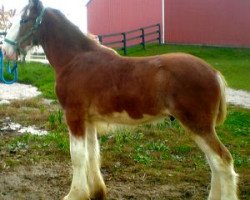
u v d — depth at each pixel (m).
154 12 28.00
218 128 9.34
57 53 5.28
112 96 4.77
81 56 5.11
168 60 4.64
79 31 5.28
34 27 5.43
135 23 28.92
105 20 30.36
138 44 26.83
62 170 6.55
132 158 7.10
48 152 7.43
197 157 7.29
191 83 4.48
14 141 8.07
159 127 9.17
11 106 11.63
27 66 18.41
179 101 4.52
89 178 5.30
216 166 4.47
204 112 4.51
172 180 6.12
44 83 15.84
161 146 7.73
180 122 4.60
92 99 4.91
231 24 26.61
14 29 5.56
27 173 6.41
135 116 4.75
